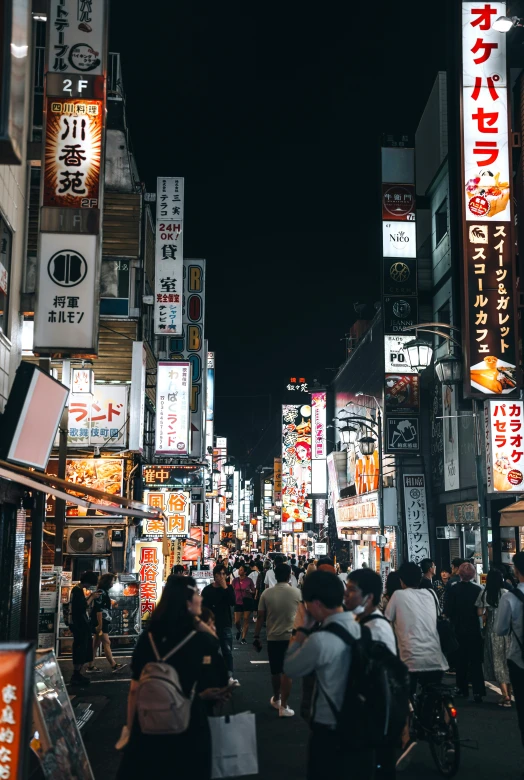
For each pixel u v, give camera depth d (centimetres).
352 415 5591
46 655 545
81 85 1262
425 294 3756
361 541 5134
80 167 1245
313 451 6366
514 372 1822
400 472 3625
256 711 1080
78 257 1232
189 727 443
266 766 779
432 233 3772
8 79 557
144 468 2750
